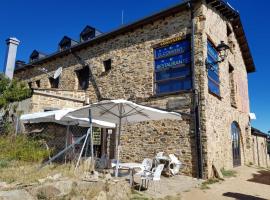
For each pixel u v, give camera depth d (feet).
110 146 37.17
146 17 36.47
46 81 50.90
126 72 38.29
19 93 33.83
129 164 22.79
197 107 30.19
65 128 33.81
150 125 33.81
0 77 34.65
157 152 32.32
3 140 24.30
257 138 58.13
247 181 28.96
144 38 37.52
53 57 50.06
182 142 30.60
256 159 55.01
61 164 20.86
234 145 41.22
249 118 50.83
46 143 27.37
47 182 15.20
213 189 24.36
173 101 32.40
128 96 37.06
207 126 29.73
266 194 23.80
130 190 19.95
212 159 30.09
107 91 39.96
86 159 21.24
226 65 40.86
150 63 35.94
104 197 16.79
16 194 13.34
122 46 39.91
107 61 42.01
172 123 31.91
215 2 35.76
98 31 48.44
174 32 34.55
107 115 25.16
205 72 31.32
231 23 44.57
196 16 33.04
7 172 17.29
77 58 46.16
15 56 48.47
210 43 34.83
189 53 32.91
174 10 34.55
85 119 27.63
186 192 22.65
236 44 47.96
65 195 15.15
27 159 21.97
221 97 36.32
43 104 37.19
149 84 35.24
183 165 29.89
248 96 53.36
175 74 33.55
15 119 31.27
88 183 16.57
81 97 42.04
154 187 22.89
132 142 34.99
